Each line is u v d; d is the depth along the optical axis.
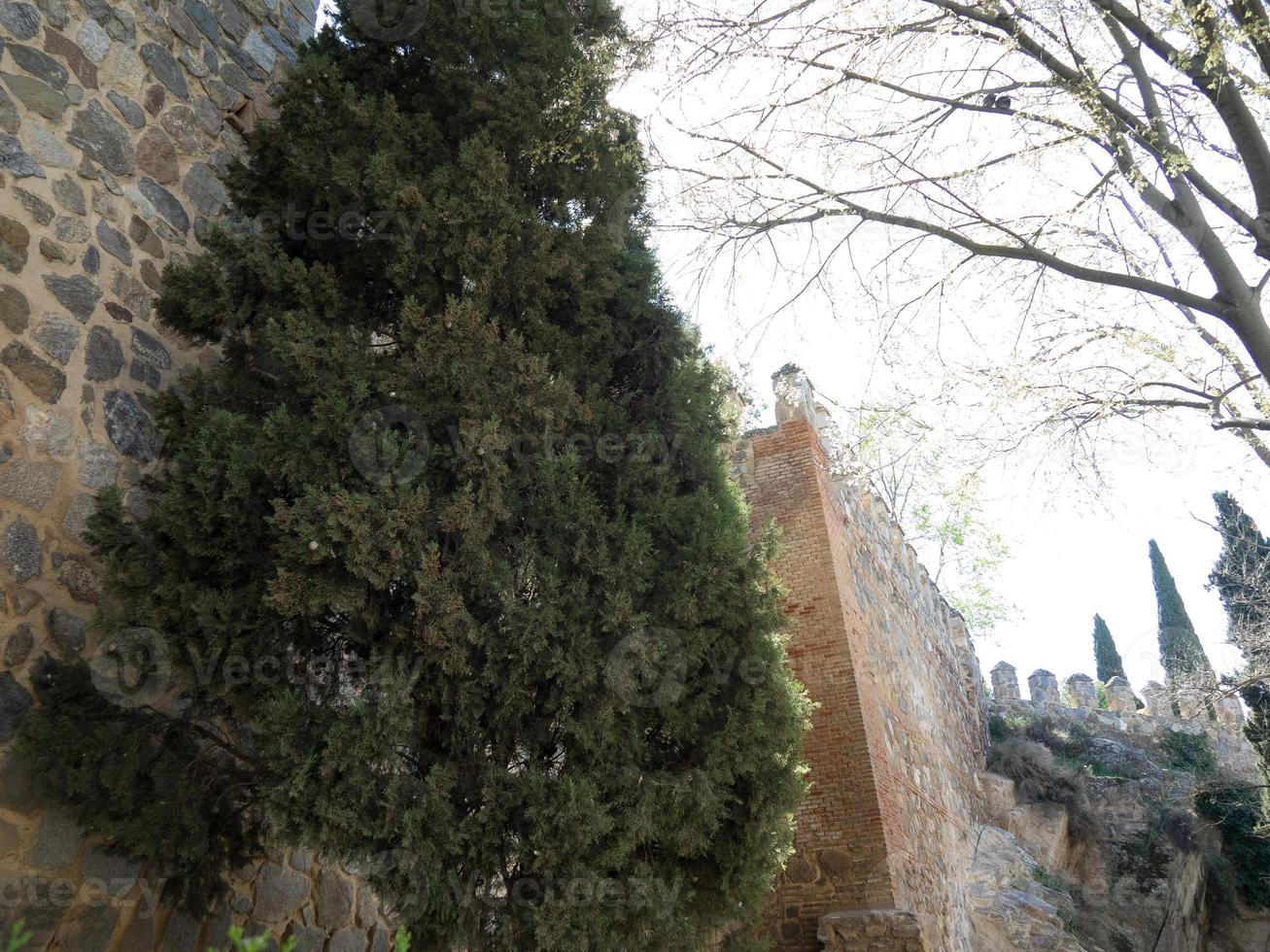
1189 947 20.61
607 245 7.36
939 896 12.87
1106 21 7.23
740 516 7.54
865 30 7.30
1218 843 23.05
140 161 7.18
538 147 7.11
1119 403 7.80
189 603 5.28
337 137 6.82
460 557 5.78
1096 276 6.96
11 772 5.18
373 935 7.61
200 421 6.03
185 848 5.45
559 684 5.86
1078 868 20.80
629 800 5.92
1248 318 6.60
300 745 5.13
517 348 6.32
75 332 6.30
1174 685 14.56
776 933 10.54
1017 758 21.97
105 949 5.44
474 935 5.46
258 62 8.77
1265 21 6.19
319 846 5.39
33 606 5.60
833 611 11.93
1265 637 14.27
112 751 5.31
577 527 6.28
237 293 6.30
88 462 6.19
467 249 6.47
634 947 5.75
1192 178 6.77
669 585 6.66
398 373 6.11
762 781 6.78
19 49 6.41
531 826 5.49
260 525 5.59
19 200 6.14
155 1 7.68
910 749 13.82
